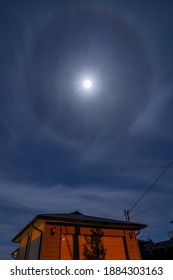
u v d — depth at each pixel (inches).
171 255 625.6
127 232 382.6
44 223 331.3
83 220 341.4
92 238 345.4
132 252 358.3
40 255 298.7
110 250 346.9
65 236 328.8
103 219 416.5
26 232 435.5
